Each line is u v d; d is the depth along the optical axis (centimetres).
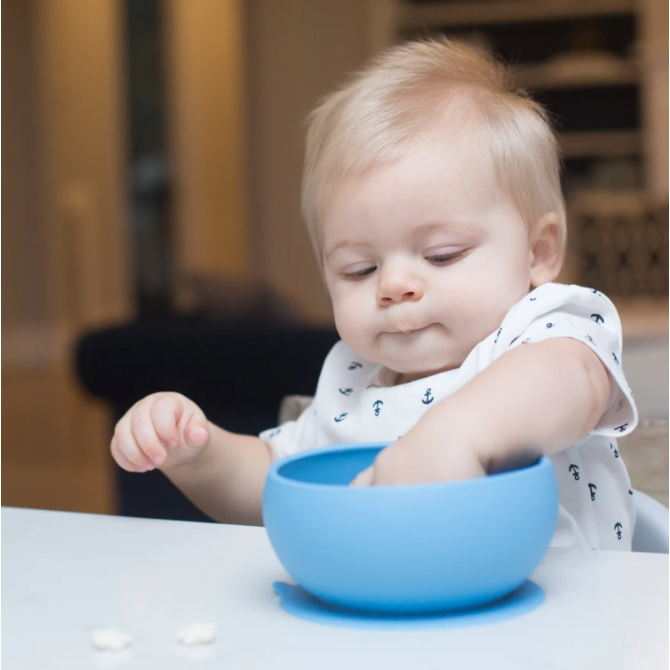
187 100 607
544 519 47
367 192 79
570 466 79
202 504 91
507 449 53
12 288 628
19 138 624
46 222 626
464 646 41
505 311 80
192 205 611
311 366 231
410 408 84
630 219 485
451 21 594
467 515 44
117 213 616
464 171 79
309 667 39
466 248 79
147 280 618
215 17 601
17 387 571
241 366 232
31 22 617
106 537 62
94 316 616
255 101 613
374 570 44
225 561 56
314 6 597
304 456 58
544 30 598
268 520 48
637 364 174
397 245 79
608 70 570
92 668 40
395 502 44
